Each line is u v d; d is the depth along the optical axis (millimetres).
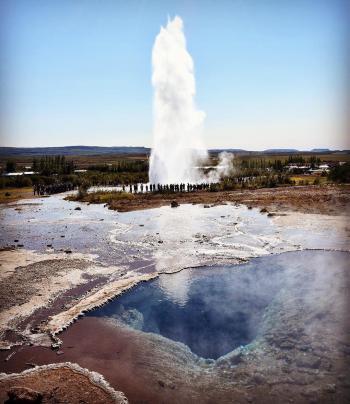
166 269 14914
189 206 31656
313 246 17844
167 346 9422
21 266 15445
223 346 9516
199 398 7348
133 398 7309
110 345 9344
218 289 13047
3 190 50031
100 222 25438
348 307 10984
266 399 7270
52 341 9477
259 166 76438
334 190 37438
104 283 13461
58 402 7094
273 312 11148
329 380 7742
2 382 7777
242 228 22141
